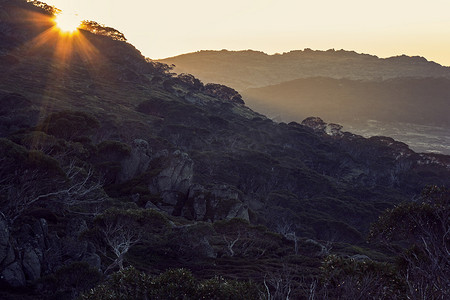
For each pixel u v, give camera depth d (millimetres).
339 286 15156
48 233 29000
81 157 57688
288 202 85562
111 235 32781
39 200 34188
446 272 12078
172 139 110250
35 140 50375
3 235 23641
